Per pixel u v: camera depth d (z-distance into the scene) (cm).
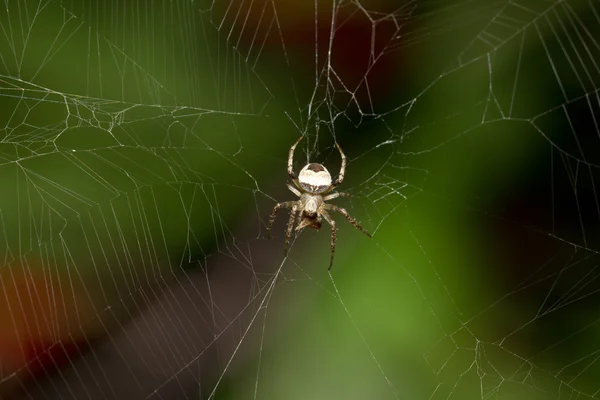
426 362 17
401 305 17
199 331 17
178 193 17
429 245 17
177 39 17
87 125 17
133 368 17
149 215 17
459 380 17
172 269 17
